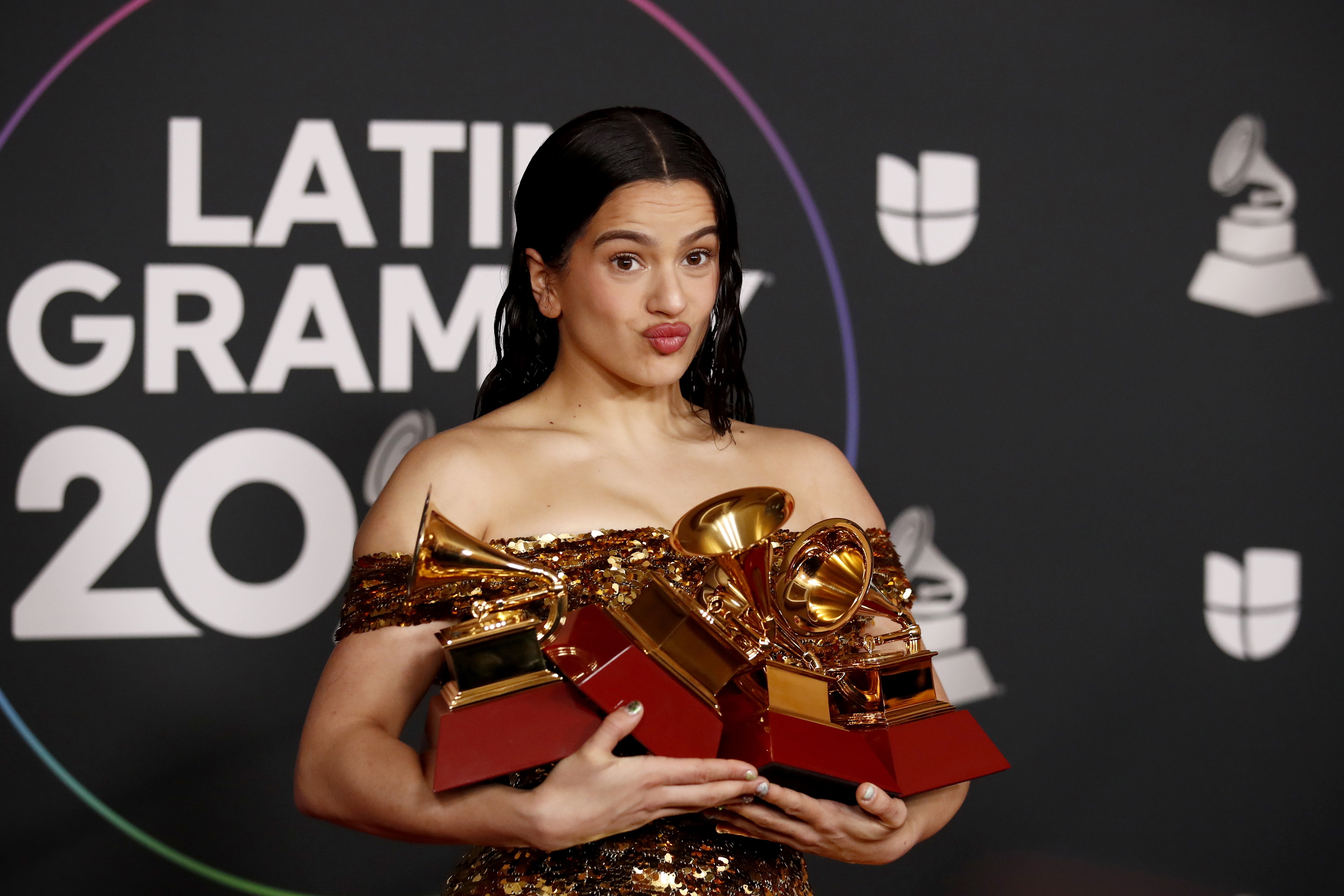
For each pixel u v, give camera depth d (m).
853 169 6.48
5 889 5.95
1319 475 6.61
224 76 6.14
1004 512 6.50
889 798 2.98
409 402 6.23
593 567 3.24
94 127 6.07
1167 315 6.59
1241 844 6.52
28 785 5.98
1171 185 6.61
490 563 2.96
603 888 3.04
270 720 6.15
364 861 6.20
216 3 6.14
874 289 6.46
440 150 6.25
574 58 6.34
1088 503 6.53
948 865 6.43
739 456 3.69
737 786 2.81
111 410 6.07
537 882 3.06
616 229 3.29
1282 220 6.63
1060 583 6.51
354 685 3.16
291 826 6.15
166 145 6.11
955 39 6.54
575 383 3.60
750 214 6.41
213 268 6.13
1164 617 6.55
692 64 6.41
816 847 3.05
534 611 3.12
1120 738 6.50
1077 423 6.54
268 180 6.16
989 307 6.52
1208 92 6.63
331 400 6.20
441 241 6.25
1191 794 6.51
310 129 6.18
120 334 6.07
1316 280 6.63
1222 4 6.58
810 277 6.43
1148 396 6.58
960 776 3.18
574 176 3.35
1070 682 6.49
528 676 2.93
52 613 6.02
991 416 6.51
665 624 3.01
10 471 6.00
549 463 3.45
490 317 6.27
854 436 6.45
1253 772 6.55
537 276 3.60
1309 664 6.58
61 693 6.02
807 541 3.12
